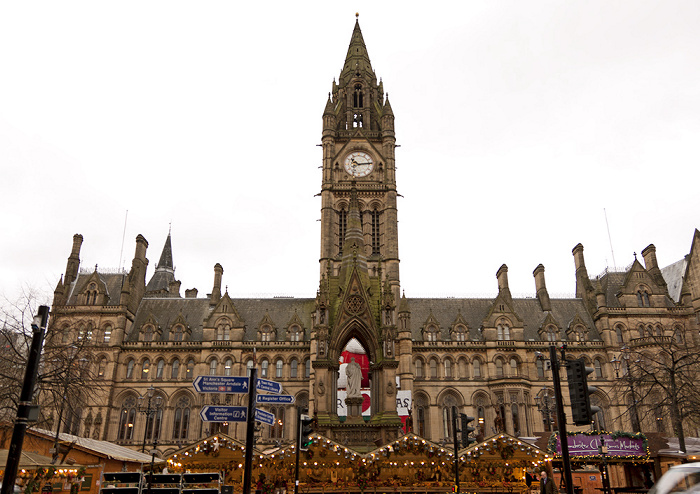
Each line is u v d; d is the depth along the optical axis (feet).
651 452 122.93
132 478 97.30
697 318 294.25
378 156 350.43
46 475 108.27
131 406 285.23
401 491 141.59
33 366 65.05
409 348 276.62
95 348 273.54
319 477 141.49
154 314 319.27
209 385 72.18
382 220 333.83
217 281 330.75
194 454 138.21
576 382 70.90
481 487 141.28
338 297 189.47
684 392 197.77
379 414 170.91
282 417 282.97
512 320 303.48
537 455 142.10
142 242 334.85
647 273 310.45
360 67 394.93
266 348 294.87
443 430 283.38
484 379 290.76
